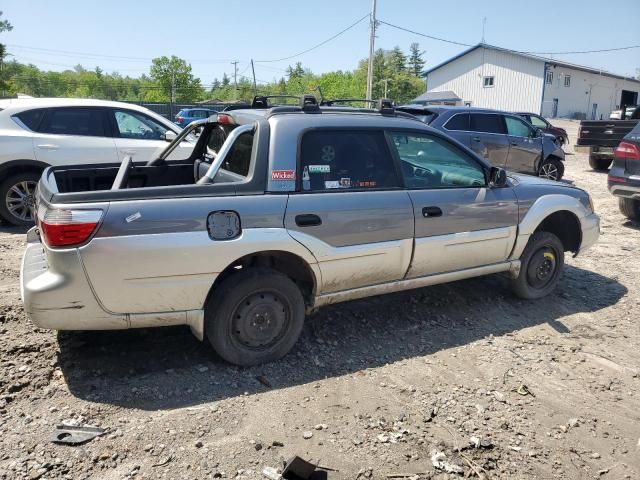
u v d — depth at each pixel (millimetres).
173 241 3322
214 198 3475
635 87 56594
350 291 4074
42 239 3346
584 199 5344
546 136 12547
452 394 3586
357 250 3941
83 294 3232
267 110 4039
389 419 3277
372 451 2980
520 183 4984
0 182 7254
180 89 77938
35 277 3307
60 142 7367
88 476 2688
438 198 4332
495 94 46094
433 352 4168
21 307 4555
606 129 15211
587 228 5352
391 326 4570
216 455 2883
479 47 46156
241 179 3713
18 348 3846
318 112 4090
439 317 4789
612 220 9094
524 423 3311
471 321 4746
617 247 7359
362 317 4695
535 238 5039
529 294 5180
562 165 12789
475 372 3891
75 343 3967
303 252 3727
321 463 2863
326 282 3920
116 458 2822
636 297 5469
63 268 3172
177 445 2943
